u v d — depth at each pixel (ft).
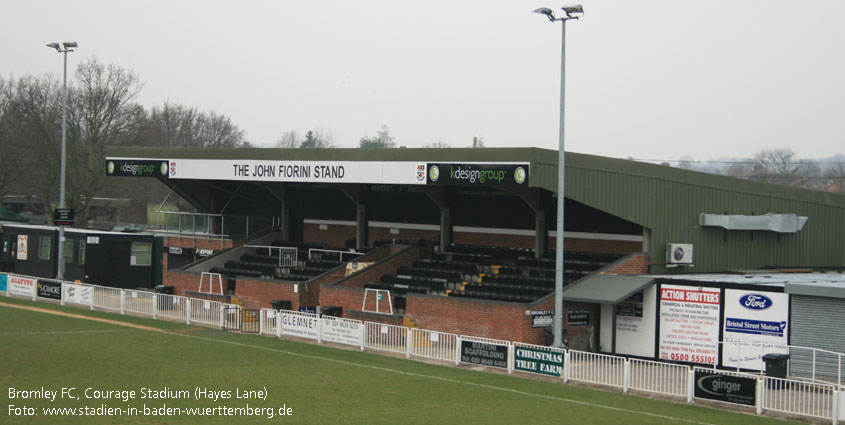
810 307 86.02
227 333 109.40
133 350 90.84
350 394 70.95
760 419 66.44
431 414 64.08
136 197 303.48
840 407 64.54
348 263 137.39
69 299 134.51
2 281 147.84
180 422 57.98
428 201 148.05
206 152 140.77
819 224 128.26
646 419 64.80
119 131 232.32
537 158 101.45
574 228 125.80
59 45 155.22
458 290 119.14
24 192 265.54
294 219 170.09
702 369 72.59
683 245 111.55
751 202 120.57
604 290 99.60
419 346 94.53
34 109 230.07
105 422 56.80
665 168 111.14
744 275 109.81
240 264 156.35
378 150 118.21
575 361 82.64
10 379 70.95
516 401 70.64
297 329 106.22
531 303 100.53
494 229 137.28
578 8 87.97
